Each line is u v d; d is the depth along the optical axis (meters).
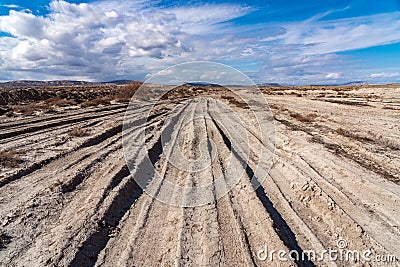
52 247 6.00
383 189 8.73
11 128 17.30
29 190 8.55
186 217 7.61
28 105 29.08
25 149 12.63
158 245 6.55
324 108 29.22
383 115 23.16
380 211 7.68
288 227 7.30
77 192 8.81
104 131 16.88
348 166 10.80
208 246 6.28
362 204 8.11
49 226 6.89
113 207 8.03
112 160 11.79
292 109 28.88
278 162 11.99
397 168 10.78
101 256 6.14
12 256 5.72
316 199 8.50
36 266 5.43
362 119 21.30
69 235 6.40
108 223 7.34
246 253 6.05
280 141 15.46
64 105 31.36
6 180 9.12
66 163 11.12
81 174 9.99
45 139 14.70
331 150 13.18
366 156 12.45
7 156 11.16
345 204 8.09
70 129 17.50
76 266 5.61
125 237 6.88
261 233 6.80
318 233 7.07
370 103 31.75
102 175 10.08
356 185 9.25
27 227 6.71
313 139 15.37
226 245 6.39
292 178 10.19
